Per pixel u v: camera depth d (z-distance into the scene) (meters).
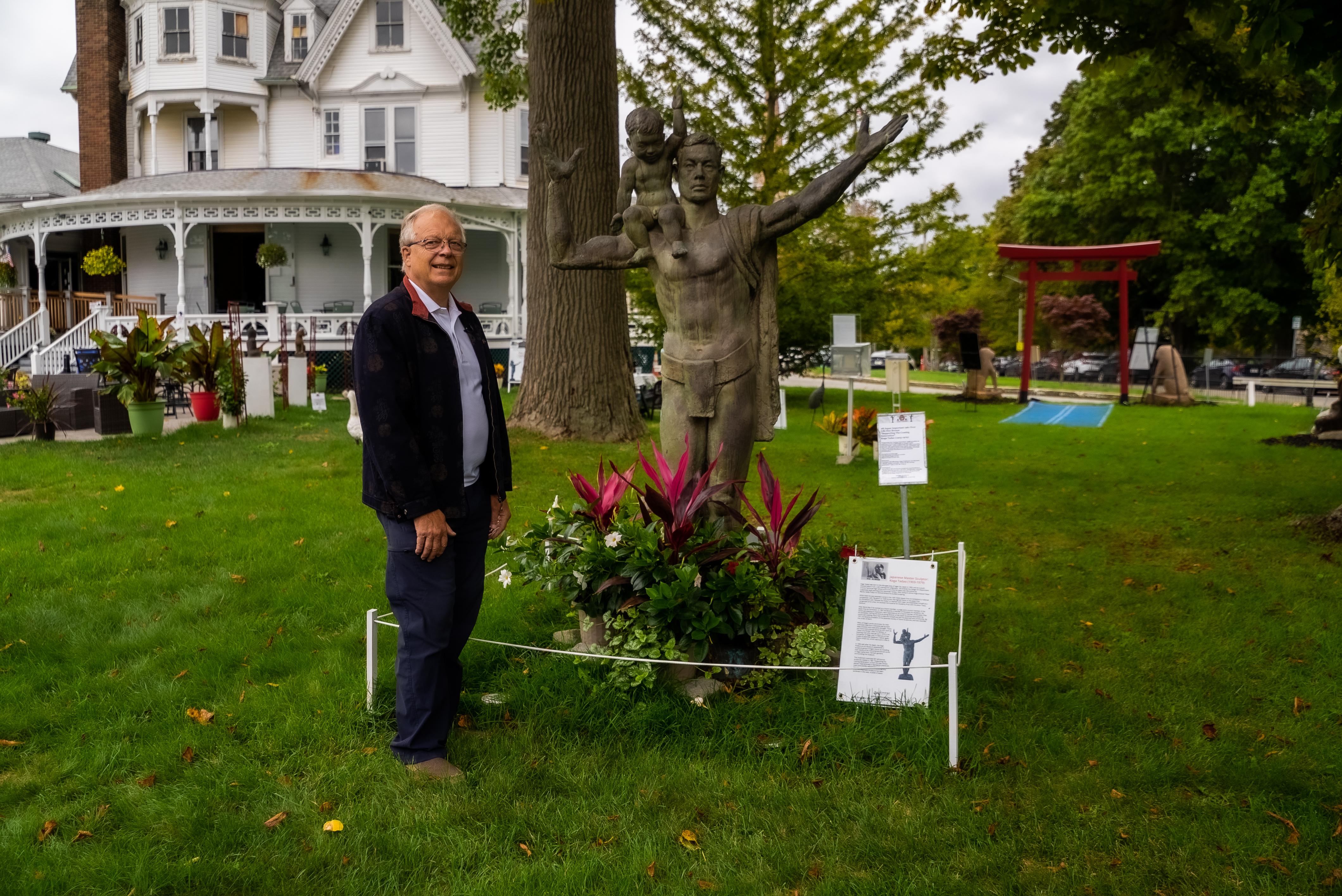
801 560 4.61
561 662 4.48
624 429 11.98
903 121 4.40
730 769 3.60
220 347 14.01
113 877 2.86
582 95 11.62
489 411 3.73
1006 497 9.27
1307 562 6.64
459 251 3.49
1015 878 2.90
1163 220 34.81
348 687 4.27
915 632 3.89
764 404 4.83
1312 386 24.22
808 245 19.19
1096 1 8.91
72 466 10.19
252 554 6.63
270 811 3.27
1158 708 4.18
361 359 3.31
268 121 26.53
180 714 4.01
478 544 3.75
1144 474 10.98
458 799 3.34
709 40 16.66
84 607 5.41
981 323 43.34
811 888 2.86
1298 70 6.61
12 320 23.39
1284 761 3.64
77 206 22.98
